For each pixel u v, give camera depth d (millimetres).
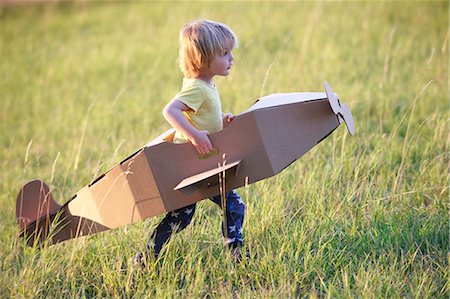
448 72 26844
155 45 39375
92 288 12961
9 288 12602
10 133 27656
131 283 12469
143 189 12172
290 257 12641
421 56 30344
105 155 21328
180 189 11703
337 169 16938
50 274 13117
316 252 13250
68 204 13086
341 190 15711
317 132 11852
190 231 13805
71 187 18656
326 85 11641
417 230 13742
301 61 30547
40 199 13352
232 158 11711
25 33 52375
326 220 14023
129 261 12945
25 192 13398
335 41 34188
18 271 13766
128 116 26359
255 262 12859
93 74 36125
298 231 13664
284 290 11625
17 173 20891
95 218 12820
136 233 14102
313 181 16172
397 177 15438
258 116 11500
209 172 11453
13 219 16469
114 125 25516
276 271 12398
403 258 12758
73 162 20859
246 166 11672
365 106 23234
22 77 38562
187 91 11930
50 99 32656
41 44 47312
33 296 12359
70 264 13031
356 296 11469
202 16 43406
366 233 13508
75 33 49250
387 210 14617
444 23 36188
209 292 12141
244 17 41750
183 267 12922
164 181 12031
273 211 14273
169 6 52188
